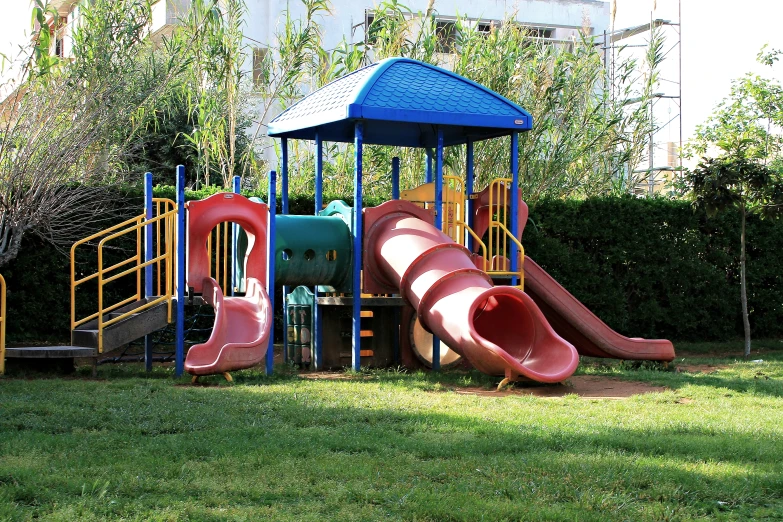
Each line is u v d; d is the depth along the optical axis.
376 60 16.94
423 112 11.51
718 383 10.48
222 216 11.20
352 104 11.18
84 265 13.70
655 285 17.00
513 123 12.12
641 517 4.84
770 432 7.24
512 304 10.99
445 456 6.20
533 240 15.85
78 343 10.86
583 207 16.28
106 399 8.34
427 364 12.34
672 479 5.58
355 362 11.52
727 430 7.30
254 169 18.34
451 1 30.78
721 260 17.27
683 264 16.88
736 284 17.64
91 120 13.33
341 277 11.91
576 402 8.91
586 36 19.56
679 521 4.84
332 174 16.77
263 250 11.48
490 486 5.39
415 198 13.03
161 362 12.77
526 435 6.87
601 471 5.73
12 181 12.02
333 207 12.34
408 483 5.43
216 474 5.59
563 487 5.36
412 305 11.23
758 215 17.44
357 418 7.61
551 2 32.53
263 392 9.04
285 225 11.62
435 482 5.50
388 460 6.00
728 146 15.51
